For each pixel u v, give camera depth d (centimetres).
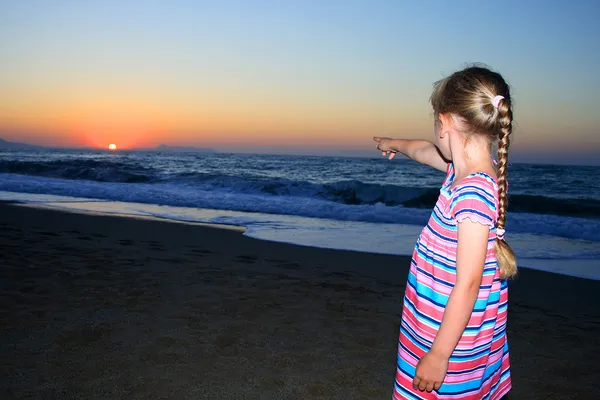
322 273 557
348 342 353
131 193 1429
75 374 282
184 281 488
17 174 2120
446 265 141
